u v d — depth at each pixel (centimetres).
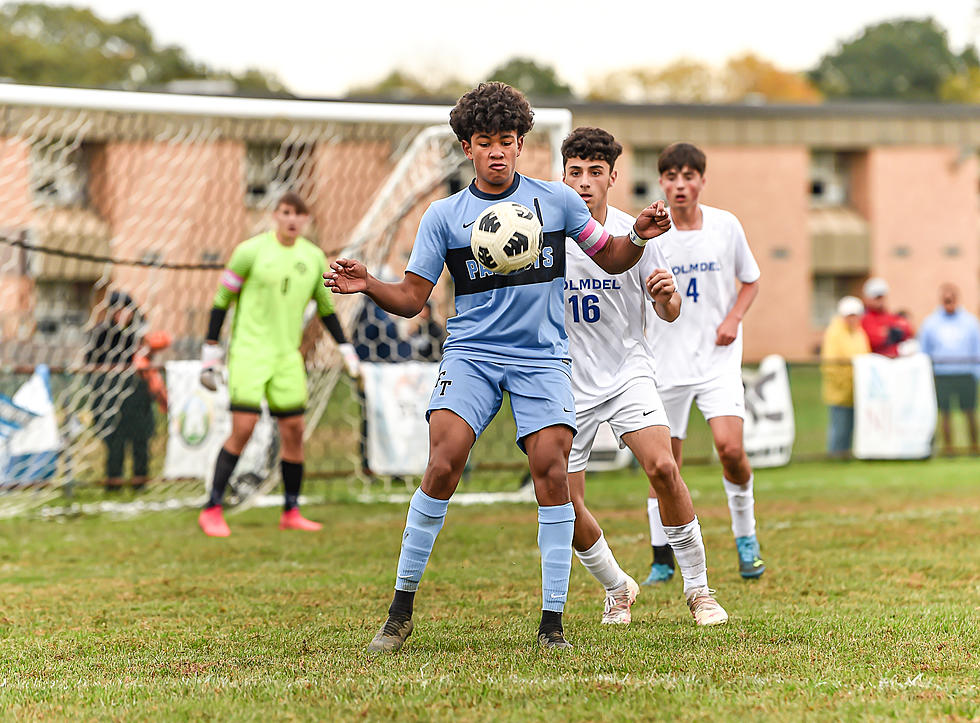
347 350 2153
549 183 1047
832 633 1088
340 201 4072
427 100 5116
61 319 3750
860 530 1955
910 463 3341
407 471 2711
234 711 832
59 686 941
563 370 1051
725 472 1490
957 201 8169
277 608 1337
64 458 2486
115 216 3844
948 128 8144
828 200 8388
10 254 3569
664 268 1195
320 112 2431
